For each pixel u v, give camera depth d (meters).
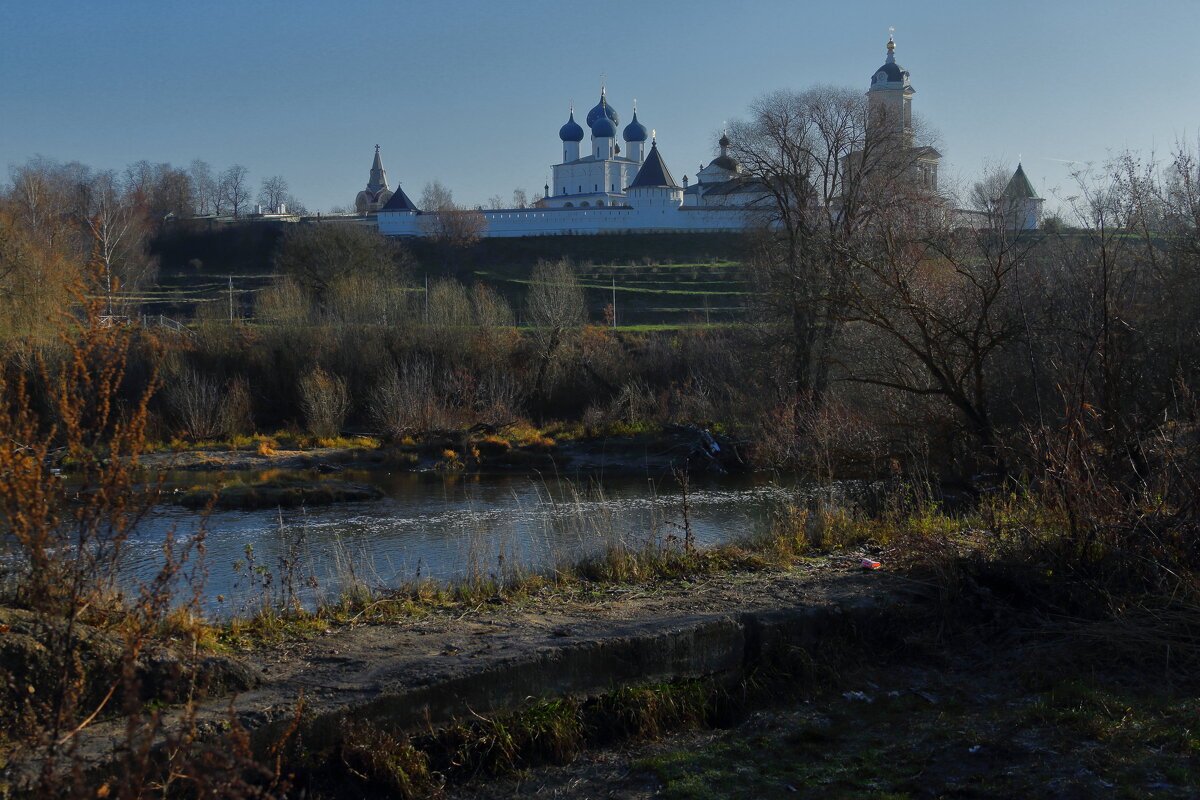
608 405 36.09
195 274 78.12
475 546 10.38
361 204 134.38
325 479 27.42
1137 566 6.89
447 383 36.66
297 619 6.60
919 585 7.27
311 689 4.98
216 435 32.88
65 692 3.84
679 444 29.66
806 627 6.52
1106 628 6.26
